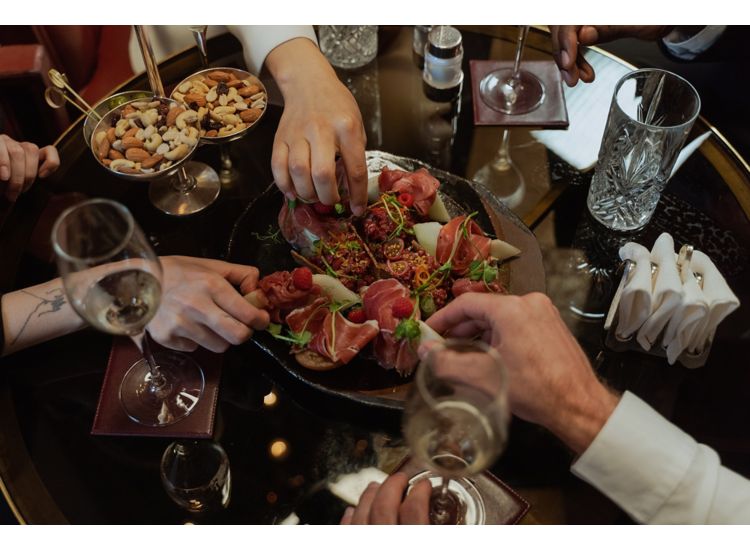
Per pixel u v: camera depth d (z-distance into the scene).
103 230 1.01
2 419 1.24
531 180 1.60
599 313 1.38
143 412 1.23
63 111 2.13
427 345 1.05
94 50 2.31
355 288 1.37
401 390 1.21
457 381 0.87
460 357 0.85
